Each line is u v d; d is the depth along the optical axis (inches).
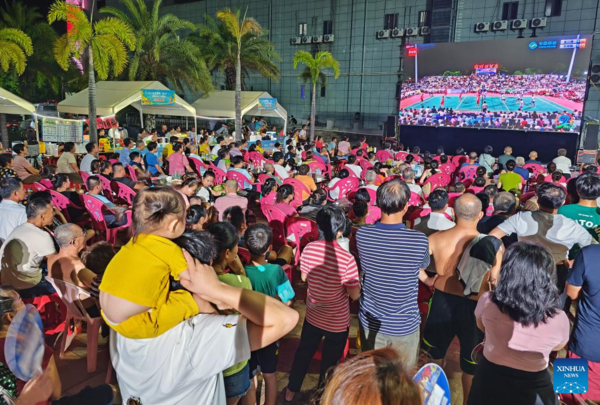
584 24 730.2
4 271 147.1
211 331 55.4
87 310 131.0
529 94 661.3
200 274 52.4
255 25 628.1
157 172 402.0
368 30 946.1
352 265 108.4
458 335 113.6
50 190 243.0
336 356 116.0
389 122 852.0
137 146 398.9
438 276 115.5
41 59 746.2
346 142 536.7
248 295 54.3
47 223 153.6
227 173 338.0
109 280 51.2
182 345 55.1
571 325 158.6
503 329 81.8
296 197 297.7
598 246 109.4
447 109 735.1
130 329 52.6
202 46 853.2
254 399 112.4
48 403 73.8
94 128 518.6
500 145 717.9
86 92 641.0
